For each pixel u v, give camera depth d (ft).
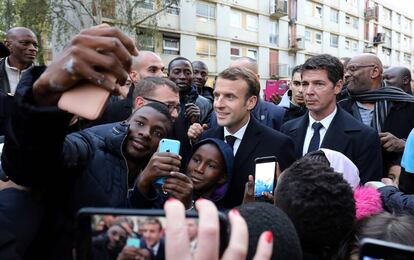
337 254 3.58
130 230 2.16
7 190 3.56
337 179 3.61
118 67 2.65
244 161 7.49
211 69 79.71
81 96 2.66
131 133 5.56
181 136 10.03
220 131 8.42
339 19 112.27
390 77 14.67
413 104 10.80
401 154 9.86
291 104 12.78
